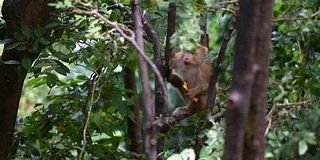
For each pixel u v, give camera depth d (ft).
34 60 25.39
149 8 26.17
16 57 25.04
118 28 16.07
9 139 26.58
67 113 26.78
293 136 16.22
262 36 13.96
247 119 14.08
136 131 29.78
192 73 22.15
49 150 26.55
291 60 23.82
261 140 14.14
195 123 23.81
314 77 21.16
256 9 13.82
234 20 18.07
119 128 29.78
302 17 19.99
